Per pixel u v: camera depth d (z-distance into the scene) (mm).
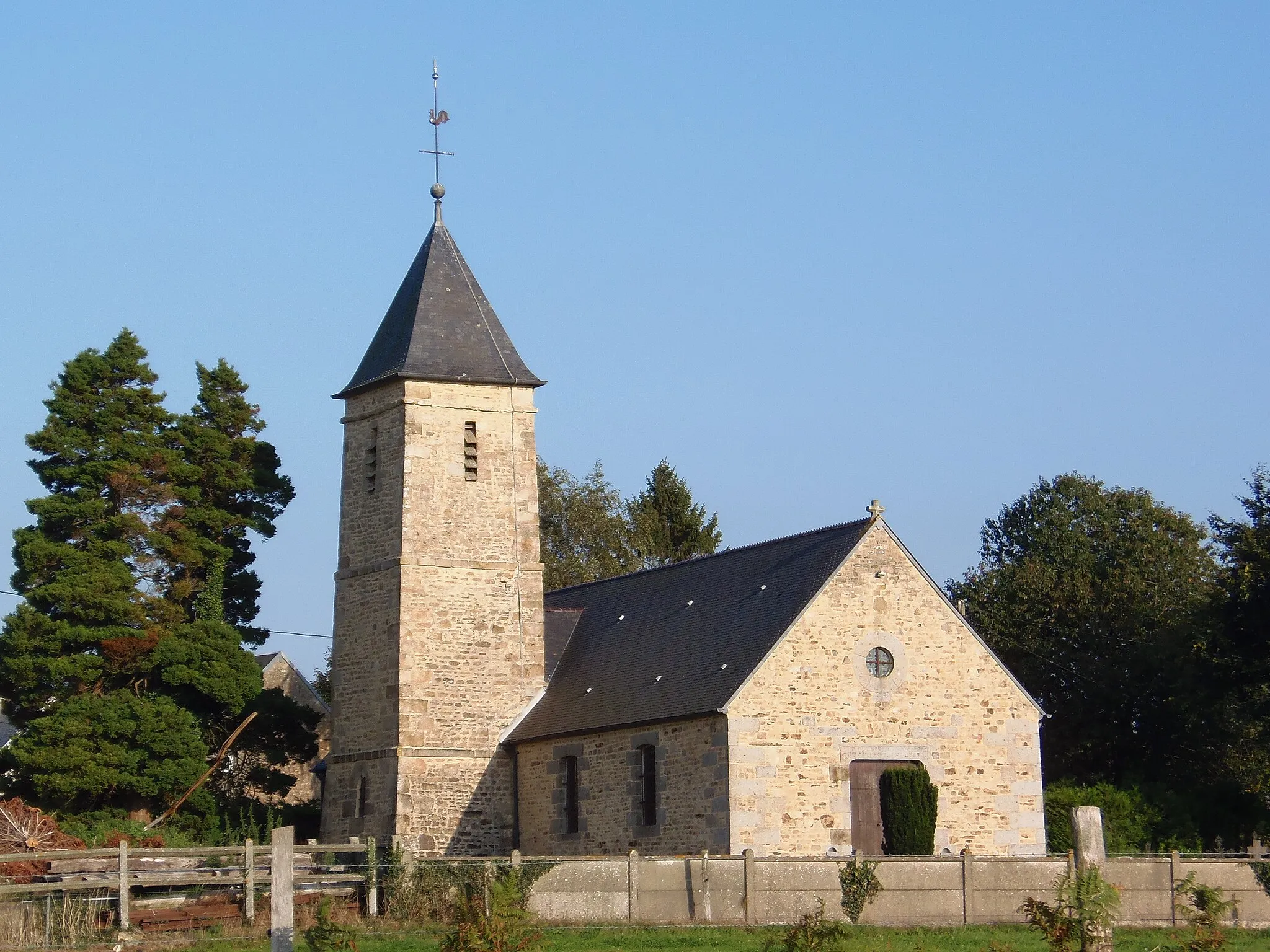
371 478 39281
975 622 53125
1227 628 41406
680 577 38688
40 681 40844
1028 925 27422
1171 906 28656
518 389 39531
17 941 24422
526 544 38969
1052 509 58562
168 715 40719
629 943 25281
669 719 32469
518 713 38156
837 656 32188
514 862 27188
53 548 41406
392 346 39625
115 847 29484
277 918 19422
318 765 46969
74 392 43562
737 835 30781
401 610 37438
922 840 31656
